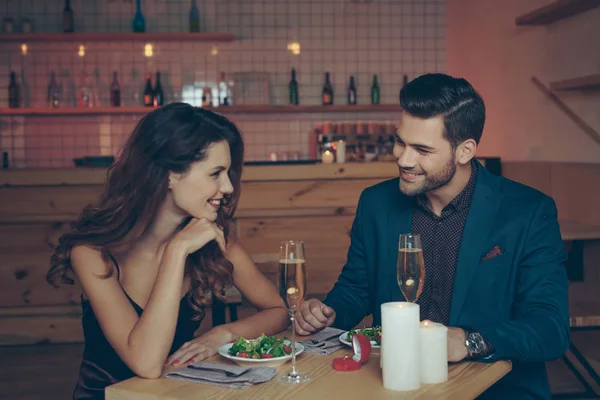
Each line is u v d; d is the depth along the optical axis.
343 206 4.29
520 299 1.66
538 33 4.39
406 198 1.84
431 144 1.60
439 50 6.29
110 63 5.99
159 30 6.07
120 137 5.99
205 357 1.48
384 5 6.22
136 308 1.65
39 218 4.07
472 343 1.40
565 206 3.89
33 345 4.19
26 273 4.12
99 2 5.99
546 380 1.67
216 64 6.09
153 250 1.69
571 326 3.08
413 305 1.26
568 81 3.82
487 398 1.63
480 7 5.34
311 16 6.17
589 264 3.30
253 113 6.11
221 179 1.59
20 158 5.94
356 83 6.24
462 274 1.69
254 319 1.72
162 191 1.60
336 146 4.59
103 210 1.62
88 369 1.67
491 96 5.22
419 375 1.25
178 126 1.56
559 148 4.17
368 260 1.91
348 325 1.82
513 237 1.68
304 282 1.36
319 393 1.22
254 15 6.12
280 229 4.26
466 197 1.75
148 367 1.35
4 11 5.93
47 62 5.94
